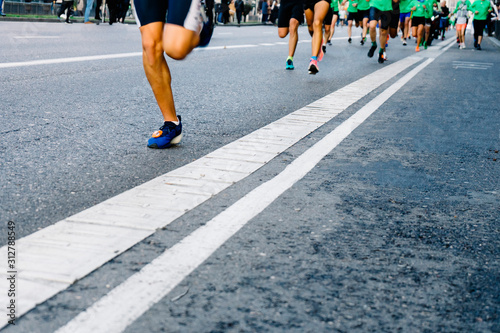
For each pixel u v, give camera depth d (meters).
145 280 2.13
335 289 2.17
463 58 14.62
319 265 2.37
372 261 2.45
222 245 2.49
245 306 2.00
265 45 15.98
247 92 7.18
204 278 2.18
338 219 2.93
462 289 2.23
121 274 2.17
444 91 8.01
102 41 13.47
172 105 4.25
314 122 5.37
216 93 6.96
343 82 8.60
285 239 2.61
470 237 2.80
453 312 2.05
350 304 2.06
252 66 10.30
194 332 1.82
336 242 2.62
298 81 8.52
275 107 6.20
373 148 4.54
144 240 2.50
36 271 2.15
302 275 2.26
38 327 1.79
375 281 2.26
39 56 9.56
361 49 16.81
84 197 3.09
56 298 1.96
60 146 4.14
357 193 3.38
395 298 2.13
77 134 4.54
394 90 7.82
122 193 3.13
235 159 3.96
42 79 7.20
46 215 2.79
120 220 2.72
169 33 3.81
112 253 2.34
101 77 7.70
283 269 2.30
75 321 1.83
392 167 4.02
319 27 9.16
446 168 4.08
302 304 2.04
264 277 2.22
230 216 2.85
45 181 3.33
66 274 2.13
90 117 5.21
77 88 6.71
